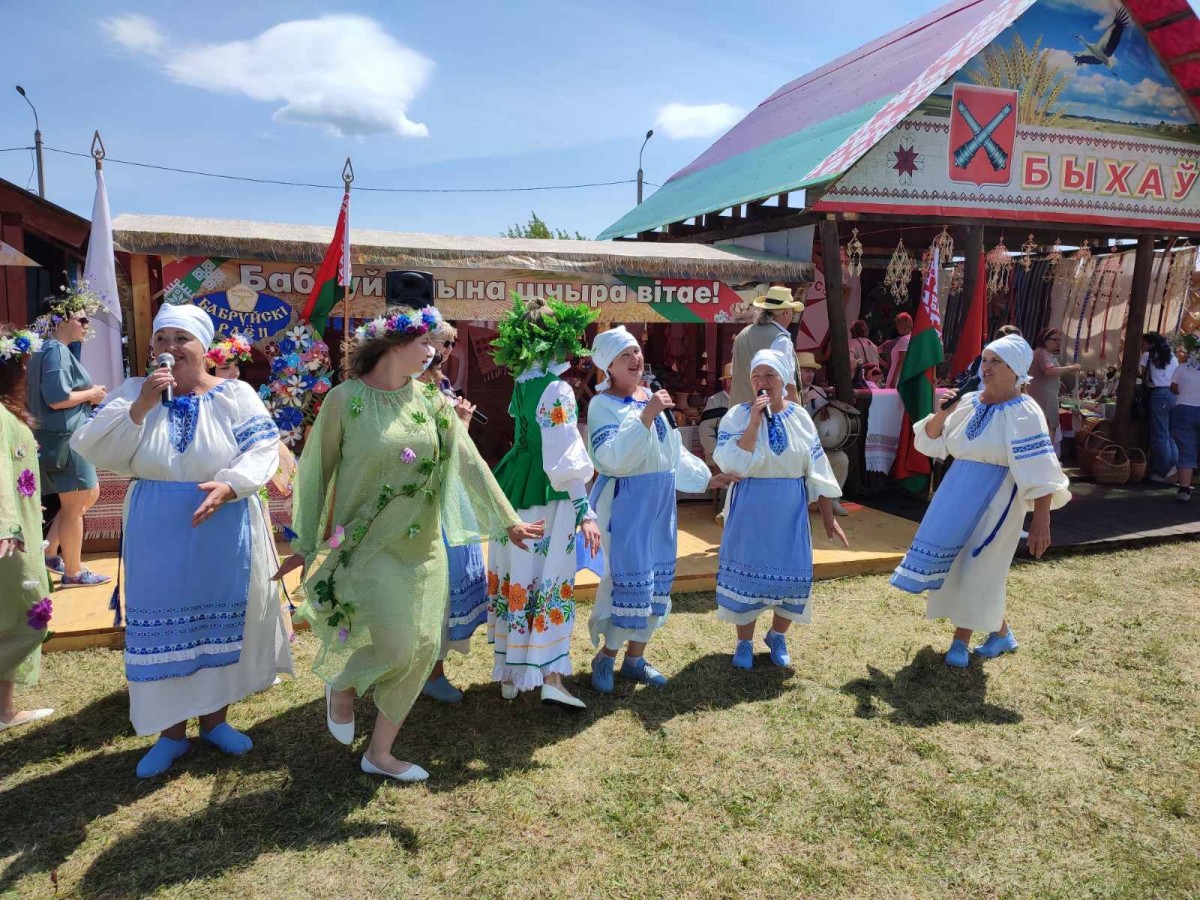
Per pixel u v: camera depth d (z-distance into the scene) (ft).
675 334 32.91
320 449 9.74
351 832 9.41
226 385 10.47
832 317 24.93
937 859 9.20
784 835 9.56
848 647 15.01
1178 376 26.37
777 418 13.61
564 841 9.37
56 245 33.09
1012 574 19.20
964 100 25.50
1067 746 11.66
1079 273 39.47
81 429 9.86
